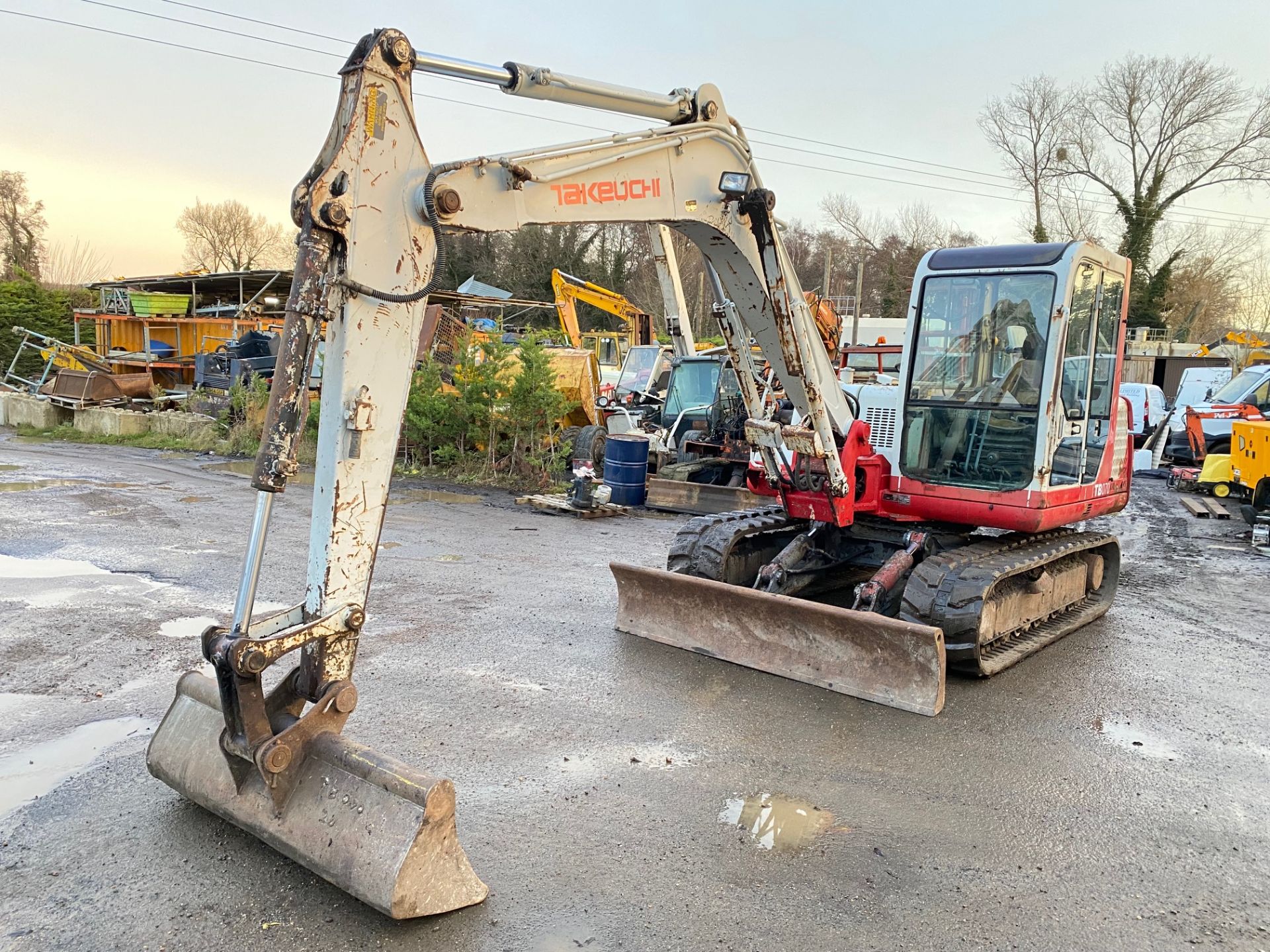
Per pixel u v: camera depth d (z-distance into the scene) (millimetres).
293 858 2930
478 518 10250
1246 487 12578
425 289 3125
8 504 9969
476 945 2686
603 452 13586
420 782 2775
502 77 3578
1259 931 2938
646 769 3947
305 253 2818
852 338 34562
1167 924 2955
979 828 3555
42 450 16156
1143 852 3422
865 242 57656
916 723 4594
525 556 8258
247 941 2666
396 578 7172
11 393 22406
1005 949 2787
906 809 3693
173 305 23500
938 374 5930
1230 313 44406
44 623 5621
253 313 23281
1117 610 7227
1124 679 5434
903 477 6031
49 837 3201
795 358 5227
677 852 3275
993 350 5699
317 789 2941
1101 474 6512
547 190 3695
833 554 6355
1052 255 5430
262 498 2844
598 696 4770
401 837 2738
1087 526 11414
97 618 5742
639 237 44906
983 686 5203
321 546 3004
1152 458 17672
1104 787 3957
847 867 3219
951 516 5805
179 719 3482
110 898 2852
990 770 4082
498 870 3096
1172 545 10242
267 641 2844
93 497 10664
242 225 62750
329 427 2986
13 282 29062
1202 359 29812
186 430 17656
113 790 3557
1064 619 6500
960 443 5824
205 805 3246
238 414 16703
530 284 45219
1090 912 3006
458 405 13203
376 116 2965
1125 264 6387
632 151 4137
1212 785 4035
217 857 3100
